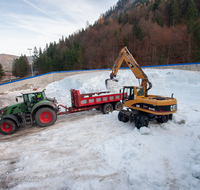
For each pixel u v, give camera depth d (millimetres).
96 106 9758
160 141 5477
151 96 8156
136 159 4340
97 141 5762
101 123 7875
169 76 16266
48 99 8750
